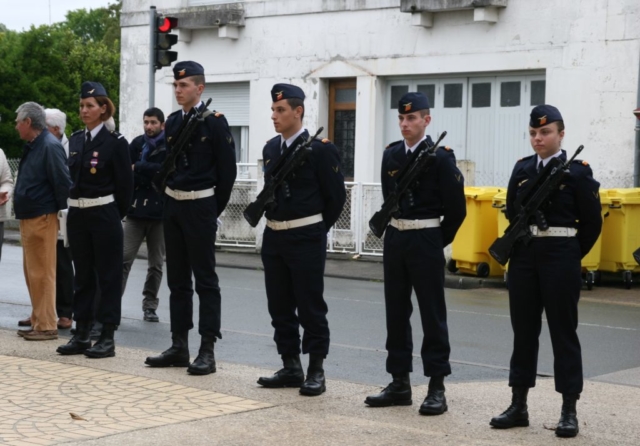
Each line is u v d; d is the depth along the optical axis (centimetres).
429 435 700
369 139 2128
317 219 823
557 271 716
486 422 744
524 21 1914
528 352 734
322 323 822
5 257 1872
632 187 1800
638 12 1786
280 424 718
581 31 1847
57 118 1104
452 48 2006
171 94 2462
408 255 768
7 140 2912
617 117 1816
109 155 942
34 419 716
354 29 2144
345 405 783
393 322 784
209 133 877
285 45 2252
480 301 1470
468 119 2022
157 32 1880
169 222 891
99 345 945
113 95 4191
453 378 918
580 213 720
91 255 955
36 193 1008
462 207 766
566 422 712
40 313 1028
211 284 889
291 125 823
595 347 1107
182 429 699
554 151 729
